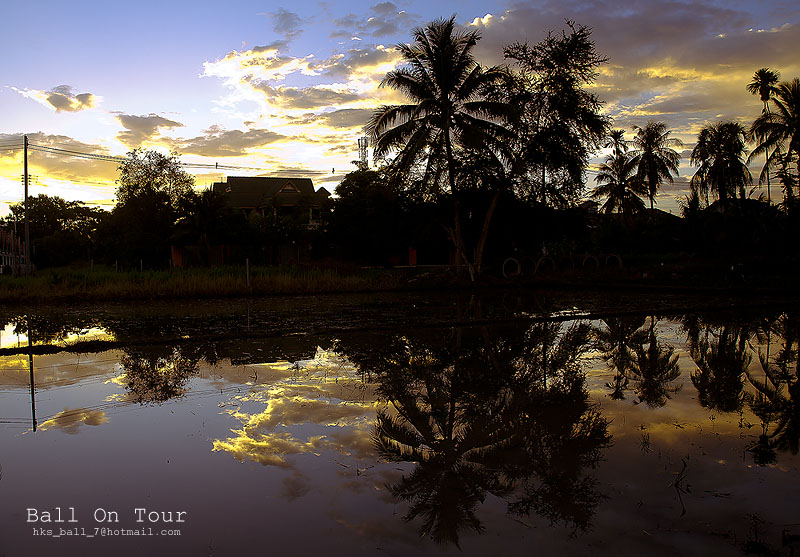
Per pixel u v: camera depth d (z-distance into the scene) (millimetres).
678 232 36844
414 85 24797
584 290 24078
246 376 8203
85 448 5273
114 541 3586
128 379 8062
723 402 6836
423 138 24875
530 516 3900
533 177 25688
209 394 7203
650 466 4793
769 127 31375
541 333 12148
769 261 28219
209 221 33688
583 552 3404
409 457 5020
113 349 10492
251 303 18500
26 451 5215
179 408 6570
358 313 15453
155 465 4848
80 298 19250
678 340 11266
